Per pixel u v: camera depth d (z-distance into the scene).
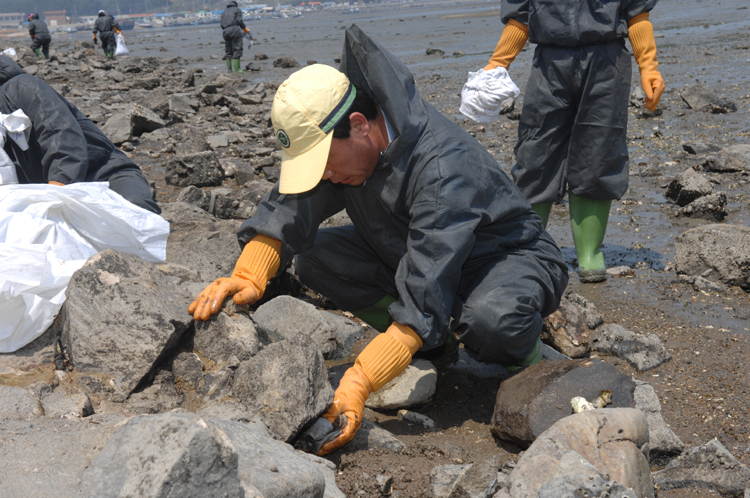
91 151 4.05
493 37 23.41
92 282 2.34
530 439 2.22
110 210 2.97
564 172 3.83
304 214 2.51
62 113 3.70
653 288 3.79
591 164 3.68
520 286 2.40
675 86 10.75
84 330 2.27
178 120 9.40
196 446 1.31
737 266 3.73
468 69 14.32
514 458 2.21
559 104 3.66
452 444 2.35
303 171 2.12
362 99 2.20
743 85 10.46
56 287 2.48
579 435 1.93
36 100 3.68
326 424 2.16
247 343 2.35
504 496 1.79
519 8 3.70
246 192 5.57
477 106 3.70
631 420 1.97
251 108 10.28
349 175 2.27
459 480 1.94
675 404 2.59
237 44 16.45
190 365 2.34
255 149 7.34
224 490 1.36
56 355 2.33
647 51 3.62
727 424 2.44
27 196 2.84
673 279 3.91
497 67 3.80
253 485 1.52
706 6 34.62
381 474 2.10
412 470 2.13
